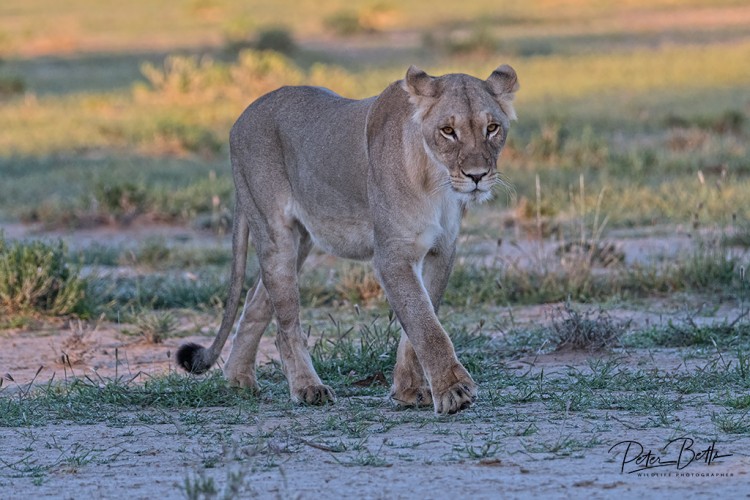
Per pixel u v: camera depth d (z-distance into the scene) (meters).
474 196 8.24
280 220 9.80
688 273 14.50
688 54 56.19
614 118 35.09
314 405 9.05
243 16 65.94
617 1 86.19
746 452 6.97
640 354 10.75
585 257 15.13
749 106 37.28
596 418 8.09
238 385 9.64
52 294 14.23
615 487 6.29
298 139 9.63
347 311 13.98
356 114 9.16
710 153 27.14
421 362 8.09
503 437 7.58
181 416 8.73
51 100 45.22
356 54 61.94
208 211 22.55
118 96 45.97
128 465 7.18
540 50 60.94
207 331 13.15
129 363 11.37
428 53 61.47
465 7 88.94
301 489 6.43
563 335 11.06
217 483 6.65
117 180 23.27
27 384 10.30
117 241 19.97
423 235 8.45
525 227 19.23
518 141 28.27
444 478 6.57
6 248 15.22
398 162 8.45
